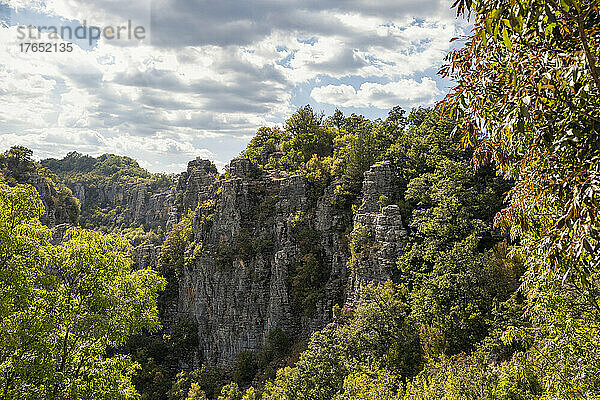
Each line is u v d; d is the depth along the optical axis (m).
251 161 112.44
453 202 59.81
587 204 8.60
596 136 9.55
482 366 35.56
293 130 124.75
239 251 97.06
